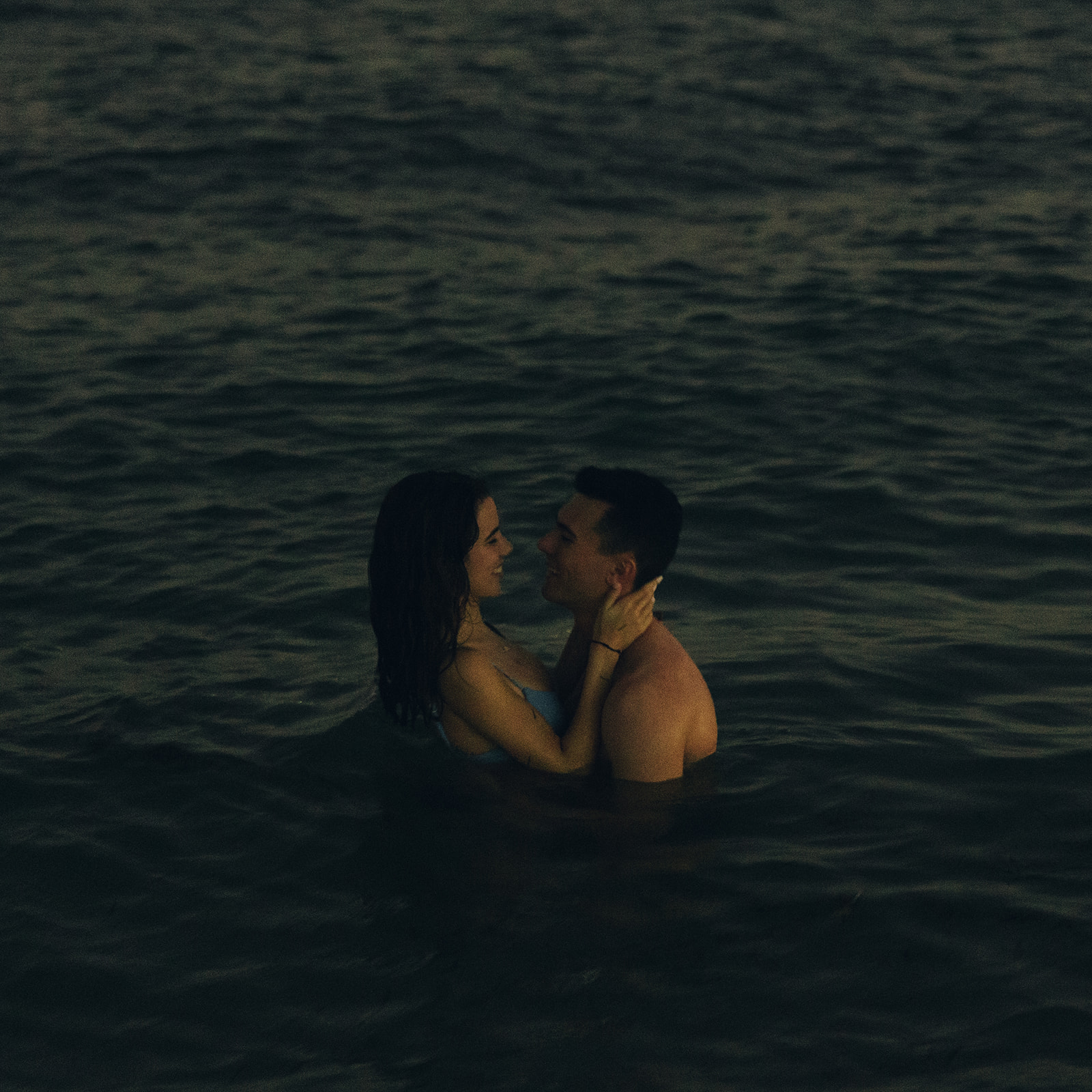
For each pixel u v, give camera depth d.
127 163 13.40
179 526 5.94
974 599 5.15
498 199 12.47
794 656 4.58
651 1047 2.74
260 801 3.70
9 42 19.80
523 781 3.71
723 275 10.18
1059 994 2.87
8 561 5.55
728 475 6.50
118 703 4.30
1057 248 10.70
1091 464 6.63
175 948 3.11
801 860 3.37
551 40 20.58
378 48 19.73
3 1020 2.89
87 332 8.84
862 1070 2.66
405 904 3.24
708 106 16.25
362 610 5.03
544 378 7.98
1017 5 24.27
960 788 3.72
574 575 3.64
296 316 9.22
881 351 8.38
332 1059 2.74
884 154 14.19
